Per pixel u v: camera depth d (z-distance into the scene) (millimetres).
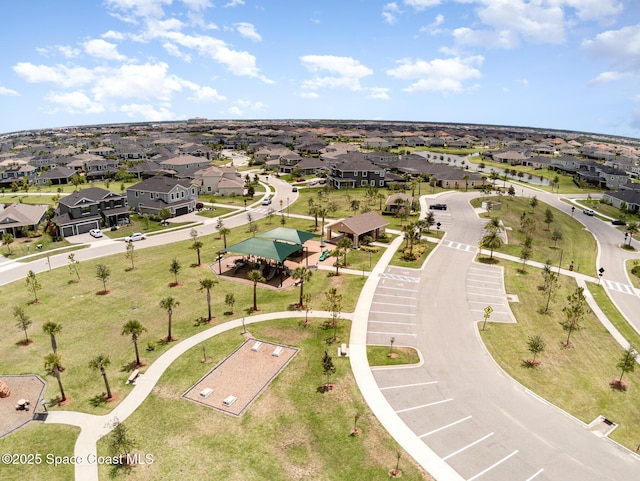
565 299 56562
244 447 29859
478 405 34688
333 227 76312
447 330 46812
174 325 47312
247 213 102500
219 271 63438
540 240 84562
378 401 34844
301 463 28531
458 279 61562
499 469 28281
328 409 33812
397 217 96500
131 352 42094
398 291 56688
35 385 37250
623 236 91750
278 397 35188
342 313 49969
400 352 42094
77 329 46625
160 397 35281
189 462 28594
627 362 37406
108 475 27703
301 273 51250
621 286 62906
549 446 30484
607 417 33812
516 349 43562
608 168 158500
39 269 65125
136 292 56062
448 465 28516
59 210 89750
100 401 34969
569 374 39656
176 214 100812
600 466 28797
